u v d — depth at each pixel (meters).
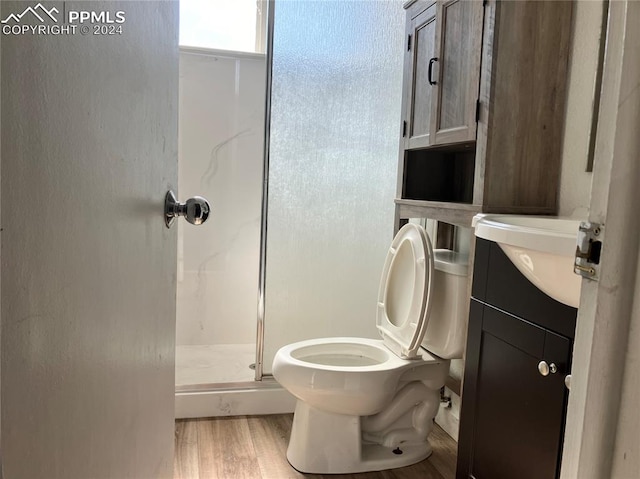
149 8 0.77
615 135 0.45
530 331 1.13
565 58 1.52
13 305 0.40
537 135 1.53
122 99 0.65
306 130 2.24
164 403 1.00
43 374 0.45
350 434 1.72
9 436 0.40
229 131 2.71
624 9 0.44
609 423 0.46
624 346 0.45
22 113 0.41
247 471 1.71
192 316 2.81
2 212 0.38
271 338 2.26
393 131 2.33
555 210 1.56
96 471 0.60
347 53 2.25
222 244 2.78
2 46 0.37
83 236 0.53
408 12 1.98
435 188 2.08
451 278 1.68
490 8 1.46
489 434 1.28
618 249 0.45
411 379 1.75
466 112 1.58
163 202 0.92
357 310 2.35
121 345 0.68
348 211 2.31
